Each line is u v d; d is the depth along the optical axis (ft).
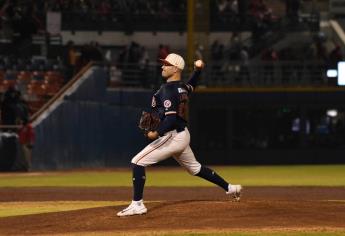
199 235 76.59
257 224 84.17
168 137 89.45
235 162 292.81
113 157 264.11
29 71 263.08
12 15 276.41
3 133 227.81
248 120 293.64
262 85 292.81
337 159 295.28
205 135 291.79
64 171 235.40
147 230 81.35
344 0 350.84
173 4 323.16
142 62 287.69
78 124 247.70
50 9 307.17
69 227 85.97
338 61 292.61
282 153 294.46
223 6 339.77
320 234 77.25
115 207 96.78
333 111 294.25
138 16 320.29
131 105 272.31
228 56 306.14
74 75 265.34
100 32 315.99
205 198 134.00
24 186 166.40
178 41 321.93
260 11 330.34
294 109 293.84
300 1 346.95
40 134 231.30
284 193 144.87
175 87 89.40
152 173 232.12
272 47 317.63
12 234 82.58
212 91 290.15
